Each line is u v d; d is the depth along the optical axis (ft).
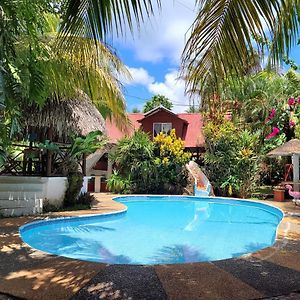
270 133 58.59
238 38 9.43
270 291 12.35
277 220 38.19
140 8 7.97
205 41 9.37
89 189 61.82
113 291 12.21
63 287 12.53
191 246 24.97
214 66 9.89
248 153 56.65
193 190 57.72
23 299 11.50
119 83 32.48
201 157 67.97
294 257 17.31
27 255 16.99
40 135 40.60
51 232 28.86
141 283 13.07
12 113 13.98
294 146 48.57
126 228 31.78
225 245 25.49
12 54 12.51
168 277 13.84
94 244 25.02
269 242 26.73
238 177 56.80
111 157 61.21
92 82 27.73
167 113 76.18
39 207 33.53
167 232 30.42
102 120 43.91
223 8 9.11
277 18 9.66
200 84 10.23
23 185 33.78
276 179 64.69
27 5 11.89
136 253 22.63
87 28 8.34
